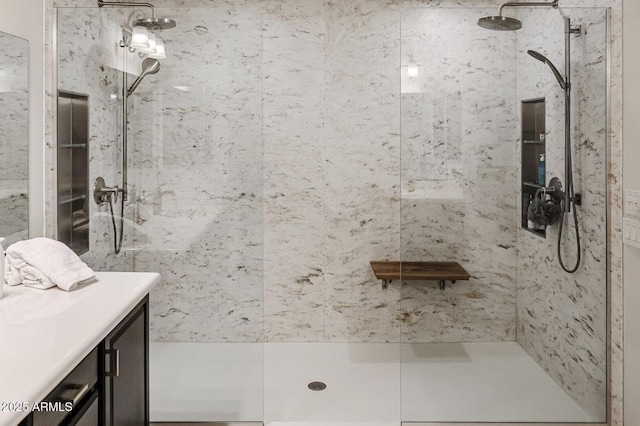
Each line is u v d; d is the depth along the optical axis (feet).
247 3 12.44
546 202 8.74
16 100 7.91
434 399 8.98
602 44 8.56
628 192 8.10
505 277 8.85
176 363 8.92
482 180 8.76
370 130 12.63
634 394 8.09
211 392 8.91
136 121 8.79
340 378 11.01
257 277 8.87
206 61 8.67
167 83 8.71
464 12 8.57
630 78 7.97
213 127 8.75
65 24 8.82
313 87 12.60
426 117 8.72
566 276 8.82
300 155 12.68
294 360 11.93
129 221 8.88
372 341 12.87
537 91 8.63
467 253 8.86
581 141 8.66
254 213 8.84
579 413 8.87
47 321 5.28
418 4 12.41
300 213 12.76
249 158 8.77
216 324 8.91
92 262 8.97
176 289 8.91
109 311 5.63
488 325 8.91
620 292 8.45
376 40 12.53
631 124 7.96
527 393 8.89
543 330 8.87
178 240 8.87
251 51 8.66
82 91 8.84
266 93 12.62
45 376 3.99
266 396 10.19
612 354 8.72
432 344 8.96
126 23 8.72
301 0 12.49
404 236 8.90
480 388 8.93
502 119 8.66
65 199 8.93
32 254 6.63
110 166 8.86
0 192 7.51
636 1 7.75
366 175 12.69
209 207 8.84
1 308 5.72
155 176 8.84
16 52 7.89
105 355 5.59
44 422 4.21
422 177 8.82
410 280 8.93
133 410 6.57
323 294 12.82
